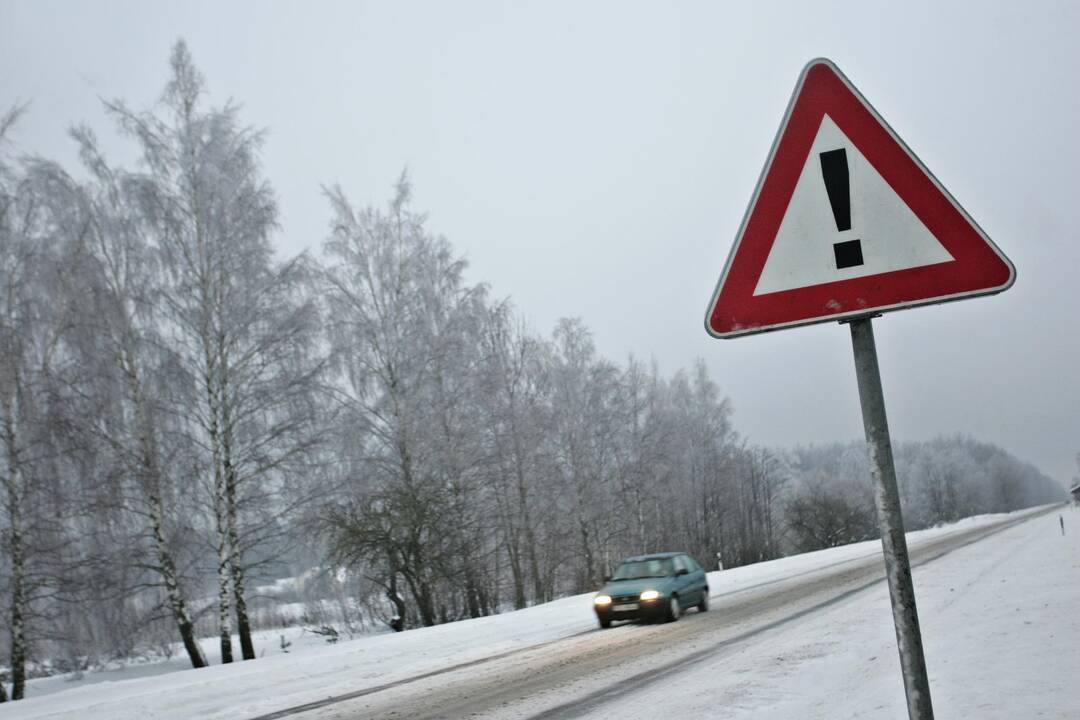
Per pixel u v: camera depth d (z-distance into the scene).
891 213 2.20
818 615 14.91
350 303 27.78
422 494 26.95
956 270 2.13
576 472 39.22
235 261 22.69
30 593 19.75
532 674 11.30
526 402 36.72
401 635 18.55
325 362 24.09
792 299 2.24
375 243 28.62
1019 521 59.97
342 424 25.95
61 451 19.80
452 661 13.32
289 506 23.23
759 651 11.41
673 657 11.78
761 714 7.34
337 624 30.72
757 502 72.25
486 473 30.52
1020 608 11.87
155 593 22.56
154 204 22.09
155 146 22.88
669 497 50.06
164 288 22.02
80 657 22.06
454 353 29.47
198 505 22.03
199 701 10.99
